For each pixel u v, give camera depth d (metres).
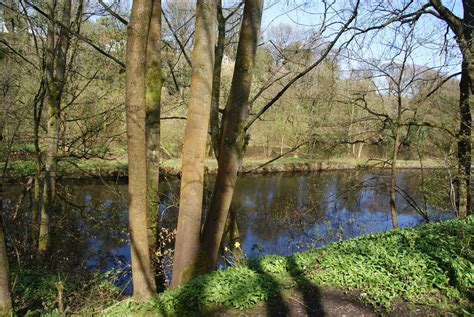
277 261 6.48
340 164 27.78
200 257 6.33
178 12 10.43
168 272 8.52
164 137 22.64
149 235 7.73
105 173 19.02
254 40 6.47
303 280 5.84
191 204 6.28
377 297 5.20
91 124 10.87
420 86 11.63
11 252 8.29
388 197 17.95
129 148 5.26
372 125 12.55
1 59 9.15
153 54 7.61
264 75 11.18
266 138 27.73
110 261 9.94
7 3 8.34
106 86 10.38
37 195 9.73
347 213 15.30
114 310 5.23
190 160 6.25
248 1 6.44
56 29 9.37
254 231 13.38
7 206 9.77
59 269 7.66
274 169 26.97
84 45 10.40
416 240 7.09
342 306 5.16
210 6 5.98
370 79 11.47
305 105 13.11
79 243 10.67
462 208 10.46
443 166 11.27
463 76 10.76
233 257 8.62
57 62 9.59
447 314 4.79
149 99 7.69
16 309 5.30
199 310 5.11
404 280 5.54
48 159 9.61
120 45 10.27
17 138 9.17
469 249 6.15
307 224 12.88
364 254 6.57
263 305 5.22
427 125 10.75
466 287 5.24
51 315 5.01
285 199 18.31
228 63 14.79
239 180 24.66
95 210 11.41
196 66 6.08
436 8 10.75
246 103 6.51
